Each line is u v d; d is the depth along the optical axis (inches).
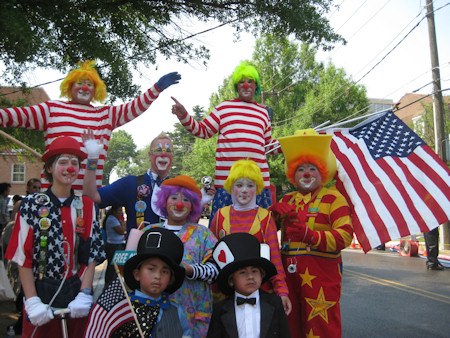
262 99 1275.8
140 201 170.9
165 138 179.5
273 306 125.6
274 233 151.0
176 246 117.7
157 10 311.3
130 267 114.4
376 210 161.8
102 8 273.4
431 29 621.6
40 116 166.7
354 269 472.4
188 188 144.0
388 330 235.1
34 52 215.3
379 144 181.8
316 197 161.2
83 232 133.2
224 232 153.2
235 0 326.3
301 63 1375.5
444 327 240.8
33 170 1312.7
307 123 1197.7
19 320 210.2
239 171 151.3
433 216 156.6
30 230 125.8
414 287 362.9
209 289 137.5
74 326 131.5
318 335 146.1
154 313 114.1
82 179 168.7
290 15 328.8
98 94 177.3
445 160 621.9
